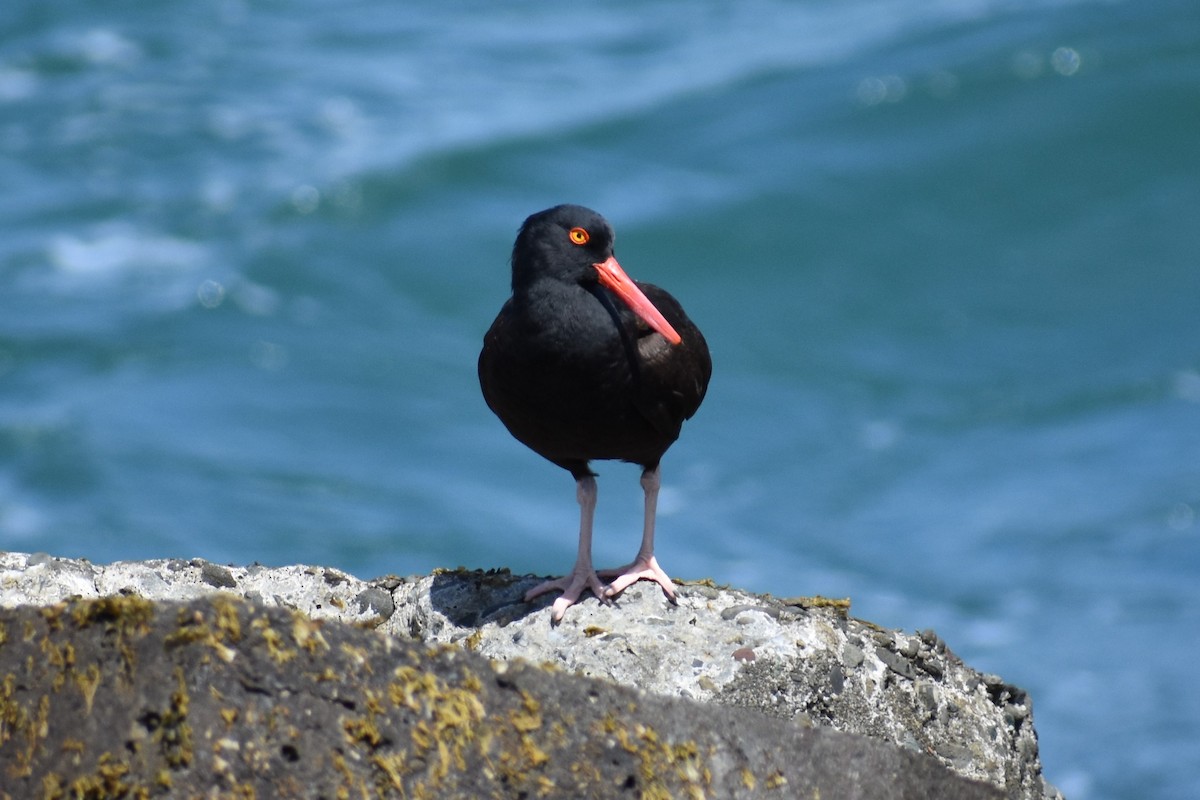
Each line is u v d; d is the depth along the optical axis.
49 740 4.84
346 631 5.07
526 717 5.14
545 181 27.64
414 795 4.94
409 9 36.16
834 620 7.03
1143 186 26.81
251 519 18.48
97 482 19.00
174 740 4.77
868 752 5.47
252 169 27.91
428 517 18.69
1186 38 29.64
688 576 17.20
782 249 25.69
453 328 23.94
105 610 4.93
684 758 5.26
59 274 24.56
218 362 22.23
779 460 19.97
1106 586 16.53
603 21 35.53
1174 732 13.88
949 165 27.52
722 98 30.19
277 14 35.53
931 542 17.78
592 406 7.19
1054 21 30.94
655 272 25.31
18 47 32.91
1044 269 25.05
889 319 23.92
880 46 31.50
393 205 26.94
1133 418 20.39
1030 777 7.11
